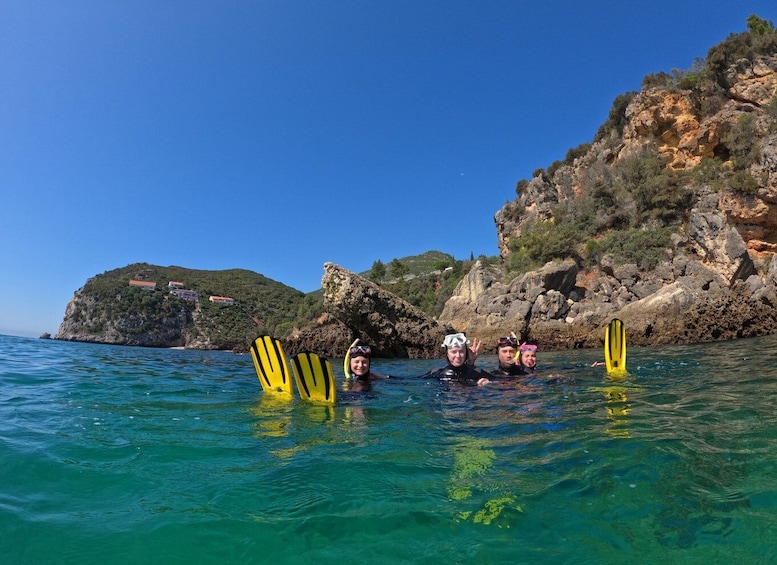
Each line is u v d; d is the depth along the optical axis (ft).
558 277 75.97
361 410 16.88
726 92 97.45
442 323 63.87
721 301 59.16
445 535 7.15
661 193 92.58
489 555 6.59
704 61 106.83
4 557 6.52
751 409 14.79
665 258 77.77
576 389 20.35
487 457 10.82
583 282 83.05
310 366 18.65
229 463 10.52
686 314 59.36
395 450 11.52
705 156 96.17
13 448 11.24
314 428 13.98
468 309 81.71
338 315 61.67
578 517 7.65
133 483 9.27
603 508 7.94
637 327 59.88
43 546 6.81
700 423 13.24
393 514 7.81
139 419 15.14
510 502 8.23
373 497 8.50
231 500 8.43
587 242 90.22
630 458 10.30
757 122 86.84
